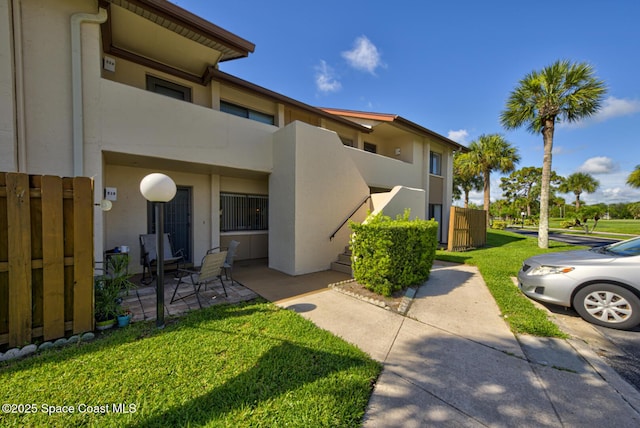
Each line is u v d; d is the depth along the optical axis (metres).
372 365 2.65
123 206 6.52
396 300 4.61
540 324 3.58
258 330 3.43
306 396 2.19
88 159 4.93
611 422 1.94
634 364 2.76
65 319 3.24
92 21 4.91
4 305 2.89
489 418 1.99
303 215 6.74
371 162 10.62
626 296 3.55
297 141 6.63
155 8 5.01
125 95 5.29
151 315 4.00
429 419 1.97
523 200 44.41
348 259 7.19
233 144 6.74
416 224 5.45
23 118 4.44
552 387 2.35
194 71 7.70
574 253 4.67
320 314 4.09
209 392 2.24
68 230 3.25
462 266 7.66
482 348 3.06
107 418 1.95
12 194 2.89
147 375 2.46
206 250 7.83
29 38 4.53
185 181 7.46
